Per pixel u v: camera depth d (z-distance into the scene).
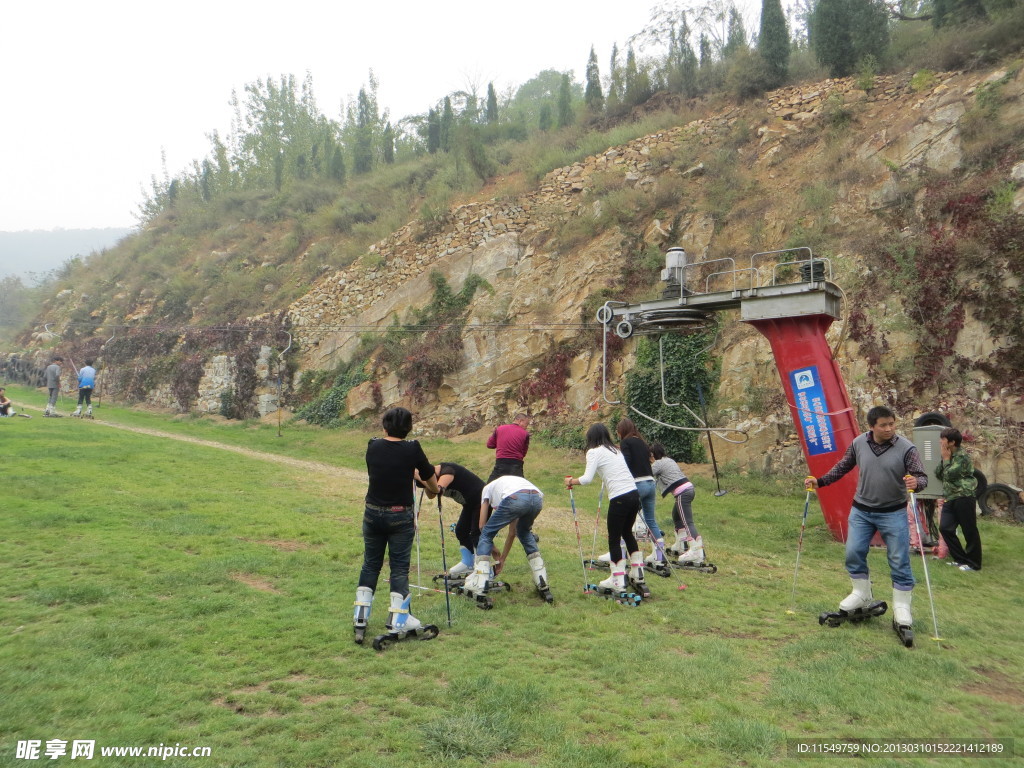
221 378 27.03
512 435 7.38
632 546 6.66
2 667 4.16
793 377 10.69
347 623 5.43
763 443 15.09
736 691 4.41
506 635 5.43
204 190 48.59
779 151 20.12
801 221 17.39
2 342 44.91
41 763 3.13
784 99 21.84
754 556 8.98
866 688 4.45
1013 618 6.50
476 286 22.95
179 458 14.80
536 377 19.98
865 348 14.52
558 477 15.76
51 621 5.05
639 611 6.17
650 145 23.56
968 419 12.80
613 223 20.97
